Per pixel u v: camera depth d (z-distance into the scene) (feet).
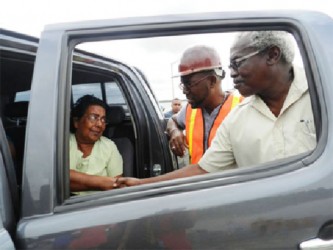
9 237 3.95
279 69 4.99
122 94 9.56
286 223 4.09
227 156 5.58
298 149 4.88
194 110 8.16
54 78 4.36
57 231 4.01
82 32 4.56
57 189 4.14
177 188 4.24
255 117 5.25
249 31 4.73
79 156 7.14
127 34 4.59
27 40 6.15
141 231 4.05
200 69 7.27
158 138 9.93
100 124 7.09
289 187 4.14
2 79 7.66
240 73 5.12
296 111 5.00
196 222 4.07
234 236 4.08
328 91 4.38
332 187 4.14
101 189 5.56
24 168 4.16
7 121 7.57
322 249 4.06
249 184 4.21
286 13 4.75
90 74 8.88
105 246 4.03
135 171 9.30
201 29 4.61
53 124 4.24
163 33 4.60
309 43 4.58
